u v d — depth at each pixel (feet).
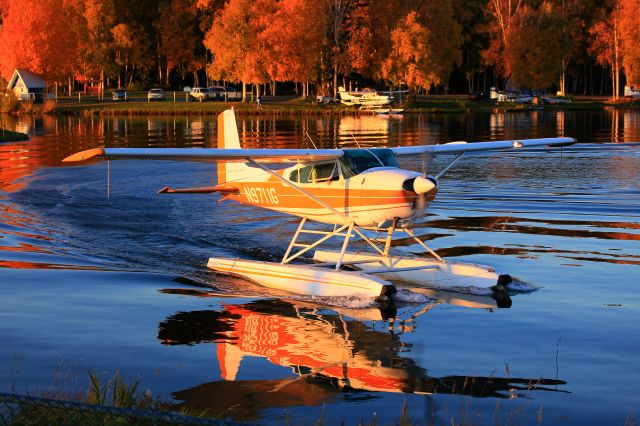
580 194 69.56
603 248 46.91
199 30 301.84
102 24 273.33
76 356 27.48
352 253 43.62
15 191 70.79
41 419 18.04
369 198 38.45
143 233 51.88
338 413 22.68
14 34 251.19
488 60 270.26
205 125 168.55
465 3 301.02
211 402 23.35
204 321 32.53
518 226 54.80
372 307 35.27
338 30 247.29
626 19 250.57
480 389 24.56
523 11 258.16
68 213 59.41
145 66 312.71
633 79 252.83
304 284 38.45
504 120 186.19
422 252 46.60
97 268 42.06
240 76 230.68
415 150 42.32
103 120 190.29
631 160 97.25
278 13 228.02
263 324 32.22
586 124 166.81
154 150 35.17
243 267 41.34
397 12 249.75
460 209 62.39
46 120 191.01
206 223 55.98
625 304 34.53
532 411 22.72
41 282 38.73
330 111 219.20
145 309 34.22
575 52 292.61
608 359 27.20
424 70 234.17
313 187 40.96
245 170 45.65
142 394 23.04
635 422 21.86
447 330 31.27
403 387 24.80
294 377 25.71
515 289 37.68
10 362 26.58
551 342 29.27
